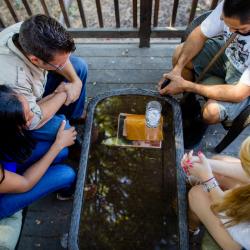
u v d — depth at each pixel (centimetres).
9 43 172
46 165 179
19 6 371
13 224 171
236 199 138
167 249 174
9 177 162
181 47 229
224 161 184
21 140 160
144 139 198
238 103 212
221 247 157
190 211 184
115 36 296
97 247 172
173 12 272
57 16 360
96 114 206
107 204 184
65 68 200
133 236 177
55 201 222
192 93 226
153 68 285
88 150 187
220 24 199
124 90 209
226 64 221
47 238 210
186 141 235
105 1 368
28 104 161
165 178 191
